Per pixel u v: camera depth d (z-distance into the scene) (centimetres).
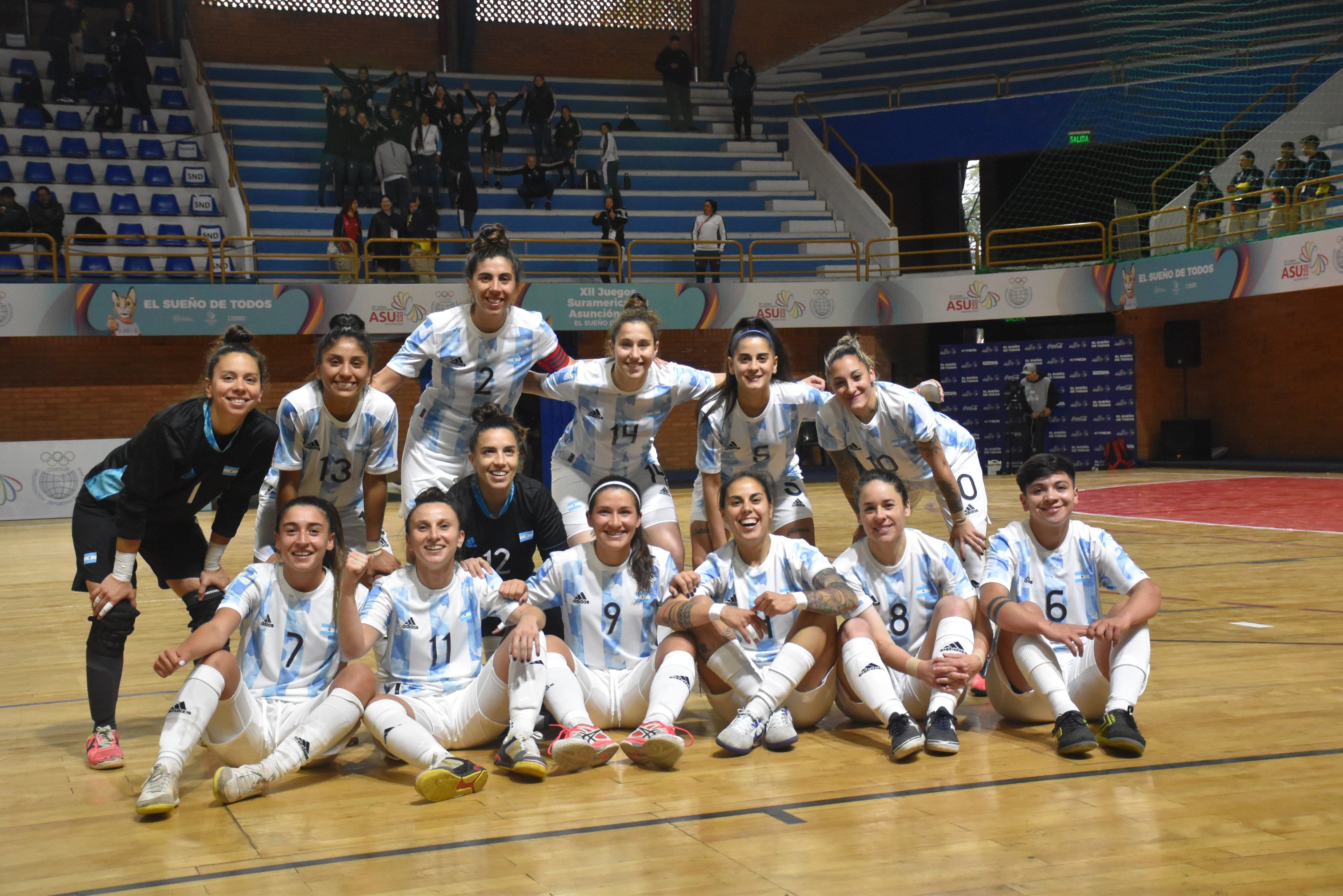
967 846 250
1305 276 1357
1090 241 1662
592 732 317
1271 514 994
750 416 432
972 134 1862
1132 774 300
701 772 318
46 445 1372
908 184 2028
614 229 1627
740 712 341
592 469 451
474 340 427
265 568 338
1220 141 1780
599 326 1547
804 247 1822
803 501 464
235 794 296
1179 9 1912
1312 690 391
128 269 1538
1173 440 1712
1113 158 1908
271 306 1445
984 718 375
